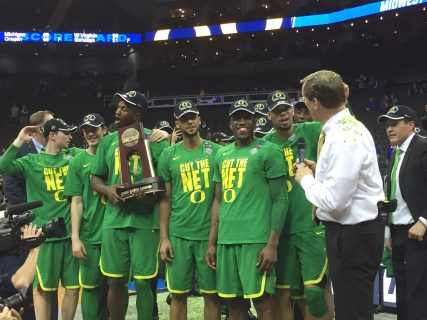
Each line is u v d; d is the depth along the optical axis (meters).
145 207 3.82
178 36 25.08
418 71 22.42
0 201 4.75
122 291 3.91
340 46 23.88
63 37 24.78
